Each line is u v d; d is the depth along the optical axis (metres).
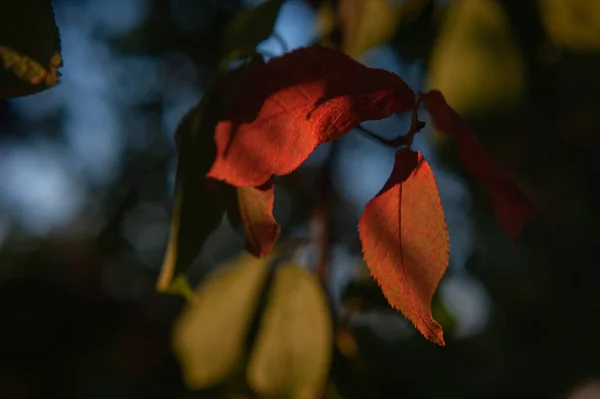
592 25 0.49
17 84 0.32
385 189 0.31
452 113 0.36
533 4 0.55
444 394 0.61
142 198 1.32
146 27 1.11
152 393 1.06
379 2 0.52
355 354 0.49
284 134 0.32
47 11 0.32
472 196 0.62
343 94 0.32
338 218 0.69
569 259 0.89
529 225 0.88
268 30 0.41
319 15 0.57
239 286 0.51
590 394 0.99
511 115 0.48
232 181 0.32
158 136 1.34
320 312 0.47
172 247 0.39
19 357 1.22
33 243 1.53
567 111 0.69
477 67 0.48
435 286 0.30
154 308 1.35
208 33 1.05
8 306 1.27
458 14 0.48
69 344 1.26
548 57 0.56
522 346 0.96
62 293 1.33
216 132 0.33
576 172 0.76
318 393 0.47
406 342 0.60
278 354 0.47
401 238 0.31
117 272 1.38
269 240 0.35
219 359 0.51
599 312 0.93
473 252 0.83
